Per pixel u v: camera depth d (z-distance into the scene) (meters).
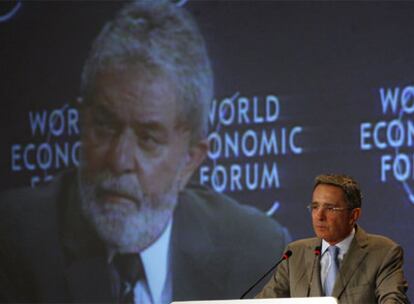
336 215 9.12
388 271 9.10
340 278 9.25
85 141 15.95
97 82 15.98
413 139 13.95
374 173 14.21
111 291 15.48
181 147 15.41
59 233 15.92
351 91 14.48
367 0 14.49
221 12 15.45
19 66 16.53
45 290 15.90
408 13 14.21
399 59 14.20
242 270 14.85
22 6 16.61
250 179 14.98
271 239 14.75
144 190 15.49
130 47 15.86
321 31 14.77
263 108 15.02
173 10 15.73
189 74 15.50
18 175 16.33
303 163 14.69
